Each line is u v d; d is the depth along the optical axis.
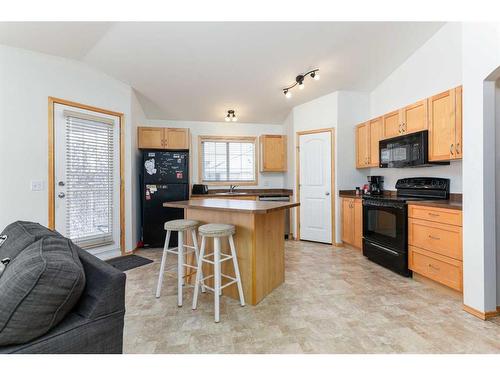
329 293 2.41
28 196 2.65
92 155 3.25
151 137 4.21
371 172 4.20
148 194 3.97
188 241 2.72
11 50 2.55
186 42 2.87
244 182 5.29
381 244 3.13
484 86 1.92
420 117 2.89
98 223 3.32
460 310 2.08
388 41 3.06
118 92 3.54
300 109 4.57
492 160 1.94
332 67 3.51
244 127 5.32
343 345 1.64
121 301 1.05
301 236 4.54
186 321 1.94
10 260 1.19
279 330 1.82
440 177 3.00
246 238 2.24
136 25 2.58
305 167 4.49
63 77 2.94
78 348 0.94
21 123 2.61
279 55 3.19
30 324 0.85
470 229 2.03
